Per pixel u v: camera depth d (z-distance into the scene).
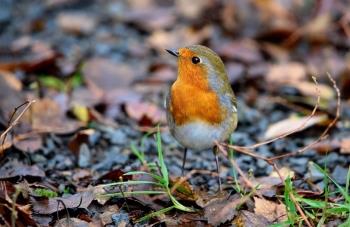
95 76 13.15
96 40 15.19
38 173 8.93
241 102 12.97
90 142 10.69
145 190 8.67
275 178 9.30
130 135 11.20
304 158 10.50
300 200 8.12
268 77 13.85
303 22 15.93
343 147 10.45
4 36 15.09
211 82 8.56
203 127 8.61
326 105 12.51
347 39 15.52
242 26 15.66
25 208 7.89
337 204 8.20
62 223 7.93
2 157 9.47
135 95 12.70
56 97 11.96
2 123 10.48
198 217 8.18
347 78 13.21
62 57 13.84
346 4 16.42
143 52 14.83
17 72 12.96
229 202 8.20
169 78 13.65
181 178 8.66
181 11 16.47
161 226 8.07
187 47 8.73
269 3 15.83
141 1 16.91
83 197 8.32
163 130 11.35
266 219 8.13
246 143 11.21
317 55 15.11
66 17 15.84
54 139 10.59
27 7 16.34
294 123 11.41
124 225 7.98
